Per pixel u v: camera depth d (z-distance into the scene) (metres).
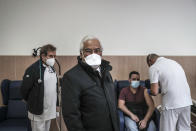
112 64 3.01
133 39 3.01
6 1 2.83
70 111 1.14
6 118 2.51
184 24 3.05
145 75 3.04
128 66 3.02
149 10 3.00
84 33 2.94
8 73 2.89
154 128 2.22
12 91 2.53
